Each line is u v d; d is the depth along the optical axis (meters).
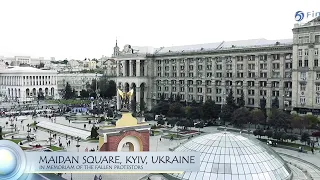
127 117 66.12
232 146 44.12
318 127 107.50
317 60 114.25
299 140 102.81
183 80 168.62
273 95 134.25
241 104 135.00
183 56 167.00
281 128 111.50
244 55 142.25
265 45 137.12
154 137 110.69
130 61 182.38
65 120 149.12
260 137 106.62
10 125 135.00
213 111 132.38
